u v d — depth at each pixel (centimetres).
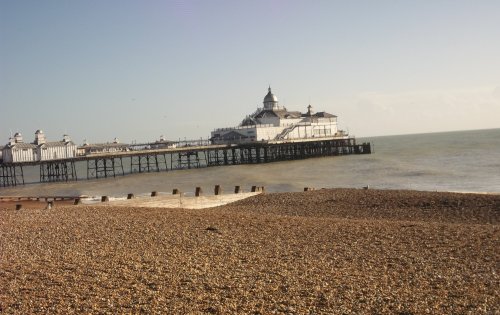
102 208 3791
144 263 2195
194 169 13138
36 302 1730
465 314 1606
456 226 3009
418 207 3962
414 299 1739
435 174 8769
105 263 2192
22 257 2303
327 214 3934
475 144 19462
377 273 2053
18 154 12269
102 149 15475
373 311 1639
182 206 4506
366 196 4581
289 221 3144
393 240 2631
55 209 3772
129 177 11675
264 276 2011
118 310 1656
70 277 1998
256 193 5256
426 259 2266
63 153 12900
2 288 1878
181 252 2388
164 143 15200
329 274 2036
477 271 2069
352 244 2548
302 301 1728
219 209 4297
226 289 1856
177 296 1783
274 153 15050
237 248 2467
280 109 16288
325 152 15938
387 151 17612
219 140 15138
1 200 5891
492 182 7319
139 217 3259
